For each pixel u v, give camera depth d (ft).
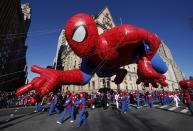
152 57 40.65
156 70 41.24
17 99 87.40
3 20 107.76
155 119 30.91
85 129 25.95
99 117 36.73
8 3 109.09
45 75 35.55
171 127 24.13
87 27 34.78
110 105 64.54
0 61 117.80
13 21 142.00
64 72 38.52
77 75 40.16
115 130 24.36
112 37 37.63
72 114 32.89
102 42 38.22
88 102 59.11
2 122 34.17
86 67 41.93
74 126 28.48
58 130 25.88
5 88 146.00
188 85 32.78
